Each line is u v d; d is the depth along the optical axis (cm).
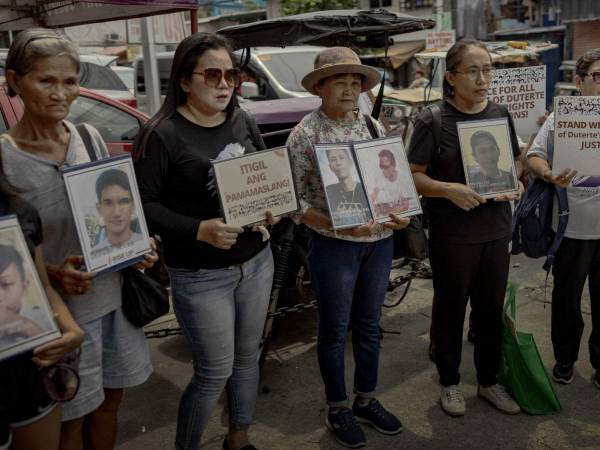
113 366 218
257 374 268
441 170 289
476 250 290
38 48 184
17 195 173
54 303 179
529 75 388
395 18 461
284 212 238
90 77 779
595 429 294
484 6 1441
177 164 224
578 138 288
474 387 337
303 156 268
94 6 455
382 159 265
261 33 468
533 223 317
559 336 328
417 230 353
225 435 299
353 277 275
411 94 859
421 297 474
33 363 173
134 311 216
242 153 237
